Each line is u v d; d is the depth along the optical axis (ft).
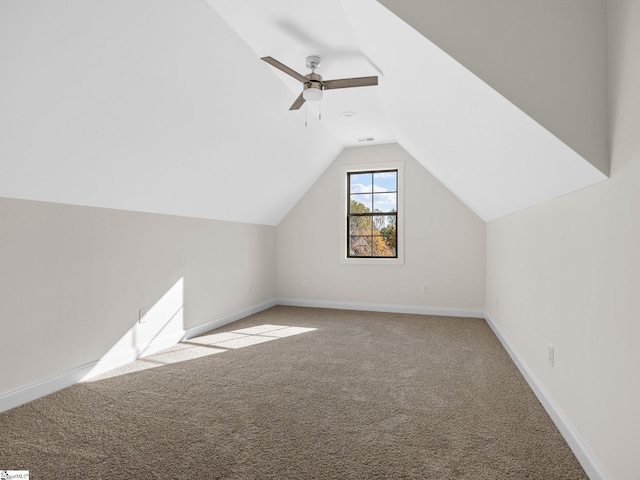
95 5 5.92
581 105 5.24
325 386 9.04
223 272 15.60
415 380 9.45
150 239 11.68
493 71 5.39
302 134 14.67
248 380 9.41
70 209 9.08
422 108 8.64
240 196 14.96
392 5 5.49
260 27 8.30
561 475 5.60
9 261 7.77
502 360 11.03
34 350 8.25
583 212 6.05
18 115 6.50
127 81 7.44
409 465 5.84
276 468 5.75
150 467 5.74
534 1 5.34
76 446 6.32
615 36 4.95
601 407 5.30
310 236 19.67
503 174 8.66
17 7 5.24
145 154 9.45
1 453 6.09
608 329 5.13
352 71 10.62
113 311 10.32
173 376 9.67
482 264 17.06
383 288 18.48
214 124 10.35
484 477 5.54
